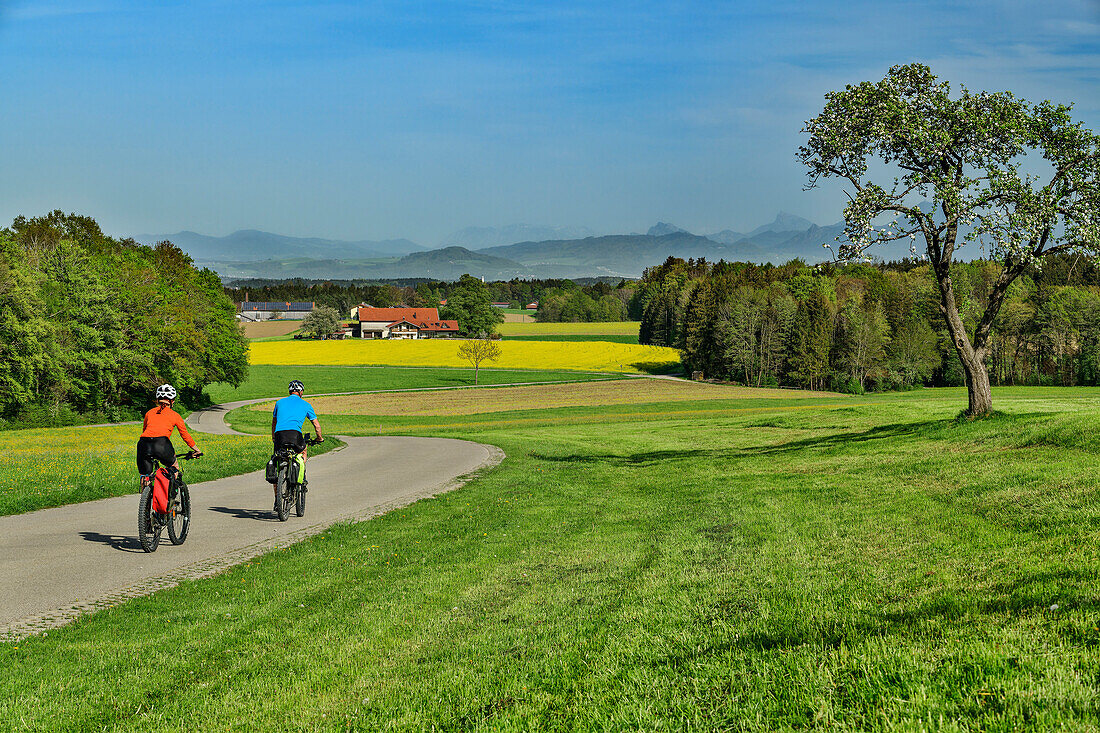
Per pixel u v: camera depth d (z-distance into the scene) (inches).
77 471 789.9
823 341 4133.9
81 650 250.4
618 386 3983.8
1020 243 849.5
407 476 840.9
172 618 289.0
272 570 374.3
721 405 2891.2
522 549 423.5
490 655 235.5
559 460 1042.1
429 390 3922.2
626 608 279.7
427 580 348.2
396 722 185.0
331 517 561.0
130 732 187.6
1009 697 155.3
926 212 888.3
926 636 201.3
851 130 938.1
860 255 923.4
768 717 165.2
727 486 679.1
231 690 214.4
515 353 5526.6
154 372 2748.5
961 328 929.5
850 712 159.9
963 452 709.3
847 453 864.9
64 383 2394.2
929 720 151.1
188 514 458.6
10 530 490.6
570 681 203.9
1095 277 4025.6
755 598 276.1
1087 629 187.6
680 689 187.3
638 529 480.1
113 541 455.5
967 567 282.5
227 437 1425.9
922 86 950.4
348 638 261.1
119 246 3690.9
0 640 261.0
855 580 287.7
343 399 3543.3
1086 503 380.2
